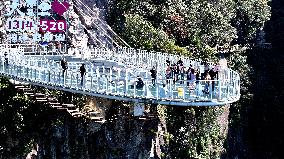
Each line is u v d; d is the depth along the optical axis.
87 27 63.09
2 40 55.97
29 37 58.12
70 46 59.12
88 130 49.06
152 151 54.28
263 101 85.56
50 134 46.41
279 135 83.44
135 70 47.09
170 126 59.12
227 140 73.88
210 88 43.81
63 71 41.28
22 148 44.72
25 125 44.84
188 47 71.31
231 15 88.31
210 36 78.81
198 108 62.59
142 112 46.03
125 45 64.44
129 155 52.06
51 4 59.53
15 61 42.03
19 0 57.59
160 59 52.62
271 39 100.25
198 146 62.25
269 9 96.94
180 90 42.94
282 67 95.19
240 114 80.50
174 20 71.62
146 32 65.75
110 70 42.69
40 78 40.94
